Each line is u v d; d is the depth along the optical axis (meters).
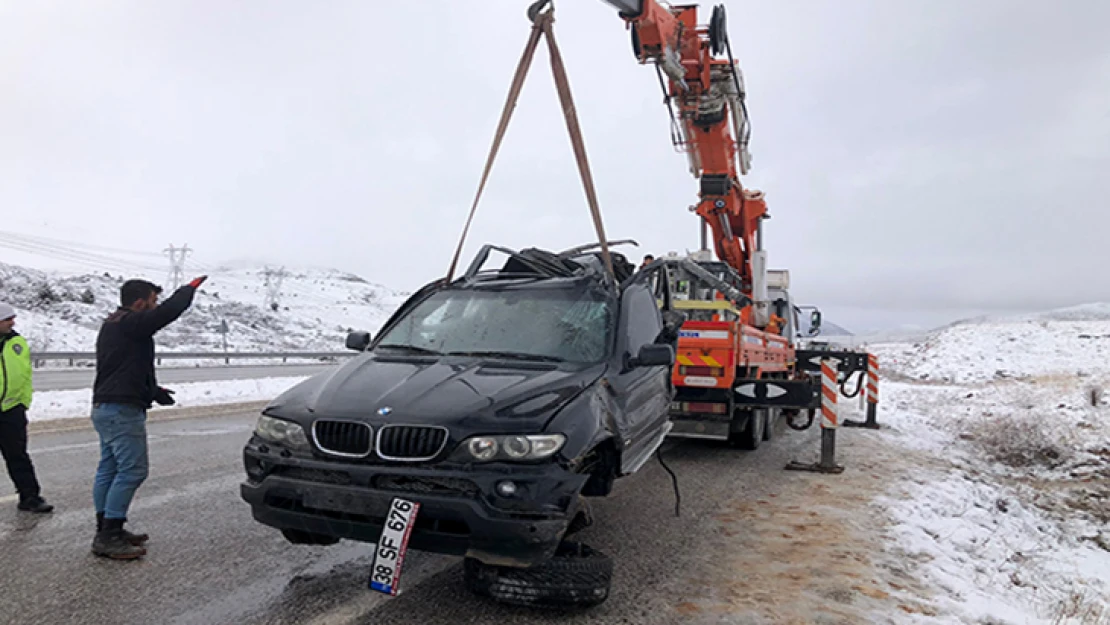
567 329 4.96
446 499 3.43
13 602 3.85
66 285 62.91
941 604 4.38
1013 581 5.50
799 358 13.89
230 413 12.77
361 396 3.93
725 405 9.22
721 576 4.70
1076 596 5.22
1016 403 18.23
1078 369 30.06
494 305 5.26
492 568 3.85
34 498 5.66
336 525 3.68
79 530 5.21
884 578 4.80
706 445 10.59
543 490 3.48
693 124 11.60
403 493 3.50
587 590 3.80
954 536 6.24
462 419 3.61
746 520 6.19
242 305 88.62
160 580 4.25
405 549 3.38
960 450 11.61
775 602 4.27
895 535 5.88
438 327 5.18
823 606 4.23
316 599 4.03
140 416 4.70
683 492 7.25
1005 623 4.16
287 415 3.93
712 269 12.37
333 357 42.03
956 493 7.88
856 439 11.64
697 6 10.66
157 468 7.54
